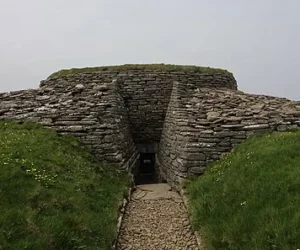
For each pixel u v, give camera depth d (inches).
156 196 515.2
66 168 467.2
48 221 308.5
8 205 314.2
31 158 447.8
